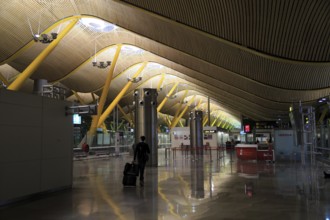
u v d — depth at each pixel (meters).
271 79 20.88
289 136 22.48
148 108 21.70
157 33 20.05
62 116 10.70
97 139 40.75
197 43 18.52
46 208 7.50
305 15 12.23
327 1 11.05
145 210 7.12
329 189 9.62
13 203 8.18
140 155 11.20
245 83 25.23
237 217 6.36
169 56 28.28
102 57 40.38
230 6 12.88
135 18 19.42
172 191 9.73
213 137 42.44
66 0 25.25
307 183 10.97
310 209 7.00
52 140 10.09
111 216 6.61
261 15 12.83
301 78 20.28
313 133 18.00
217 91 40.72
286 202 7.79
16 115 8.69
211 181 11.91
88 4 23.80
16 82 26.39
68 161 10.85
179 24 15.30
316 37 13.51
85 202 8.18
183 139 42.16
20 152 8.73
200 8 13.60
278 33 13.72
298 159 22.14
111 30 33.22
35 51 32.41
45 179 9.66
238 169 16.62
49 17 26.80
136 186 10.97
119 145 36.25
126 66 43.59
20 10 25.56
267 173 14.44
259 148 23.94
